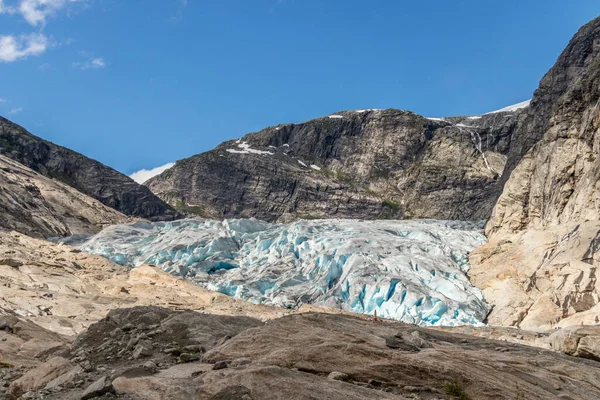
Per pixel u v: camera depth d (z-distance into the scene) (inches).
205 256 3772.1
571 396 859.4
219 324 1004.6
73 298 2020.2
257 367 641.6
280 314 2381.9
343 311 2620.6
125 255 3722.9
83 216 4534.9
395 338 874.8
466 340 1304.1
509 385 770.2
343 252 3464.6
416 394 679.7
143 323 999.6
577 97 3501.5
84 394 598.9
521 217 3624.5
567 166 3314.5
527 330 2300.7
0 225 3422.7
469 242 3774.6
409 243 3649.1
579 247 2783.0
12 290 1921.8
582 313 2413.9
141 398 602.2
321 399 587.5
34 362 940.6
